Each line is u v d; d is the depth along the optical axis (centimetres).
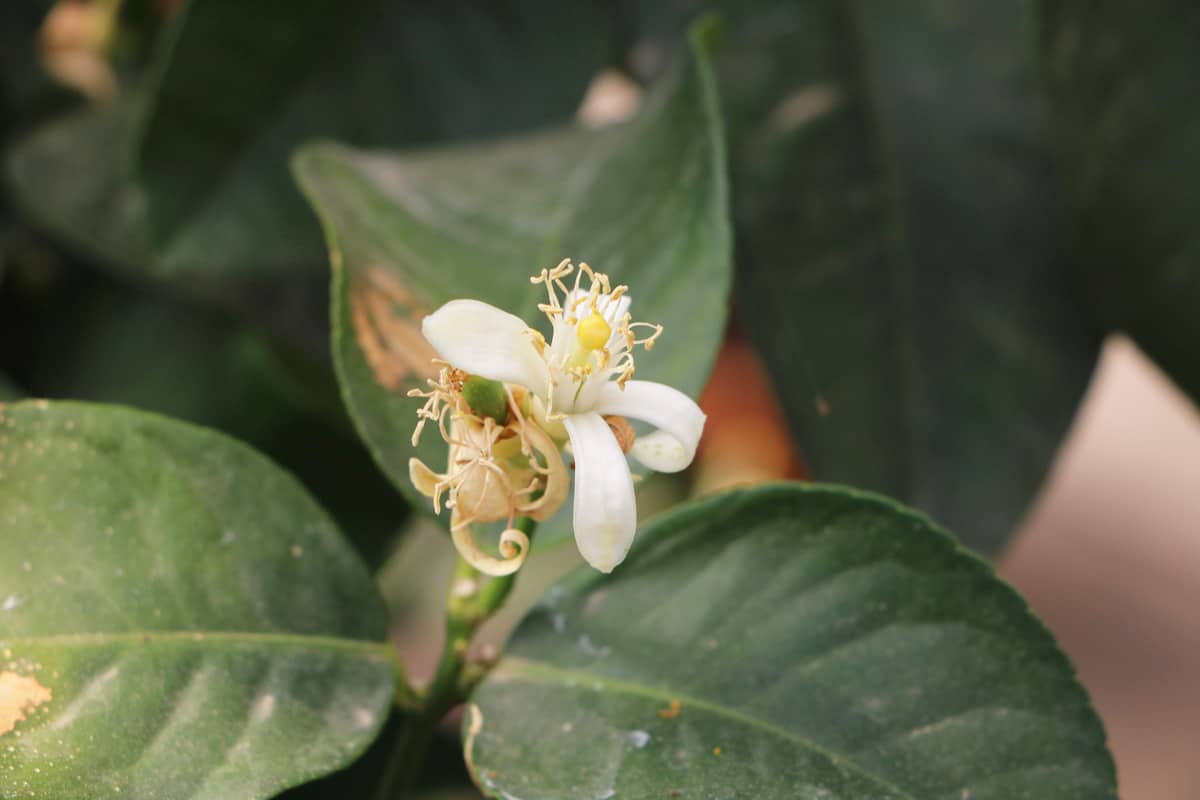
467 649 38
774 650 37
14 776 36
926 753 37
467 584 38
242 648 37
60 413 37
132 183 45
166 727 36
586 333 37
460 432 37
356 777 44
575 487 36
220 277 46
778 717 37
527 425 36
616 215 42
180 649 37
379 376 39
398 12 46
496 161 43
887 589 37
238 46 45
